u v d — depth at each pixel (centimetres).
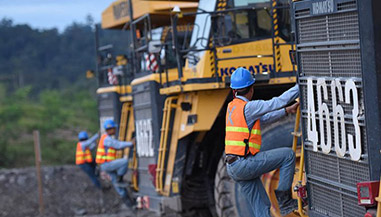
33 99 9912
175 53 2419
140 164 2941
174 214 2747
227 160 1708
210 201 2700
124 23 3609
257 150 1694
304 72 1620
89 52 14038
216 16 2303
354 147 1402
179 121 2538
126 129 3691
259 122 1709
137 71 3022
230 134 1702
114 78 3838
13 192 4081
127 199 3381
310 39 1570
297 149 2073
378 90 1337
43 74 12475
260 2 2369
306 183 1658
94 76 4112
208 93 2384
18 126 7406
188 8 3122
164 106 2678
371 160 1339
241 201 2233
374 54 1337
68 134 7544
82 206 3725
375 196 1322
